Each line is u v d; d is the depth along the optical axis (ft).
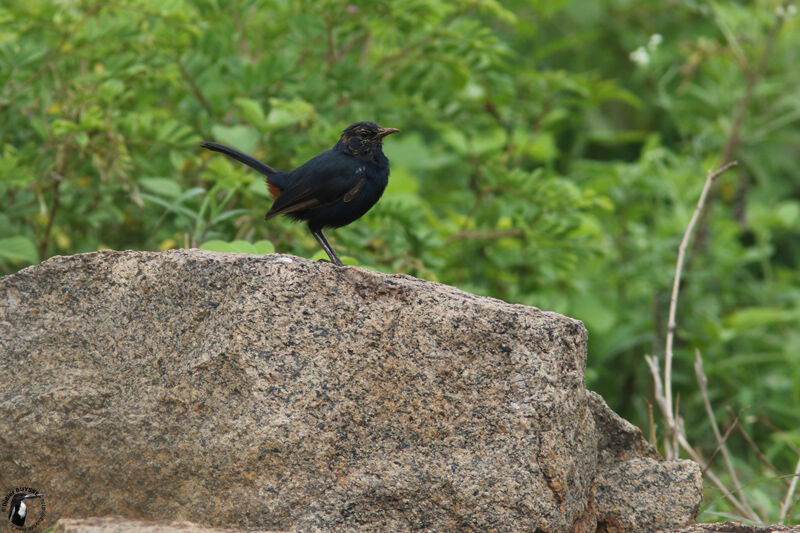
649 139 51.03
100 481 19.77
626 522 22.12
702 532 21.07
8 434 20.03
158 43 35.70
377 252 37.01
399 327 19.75
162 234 36.60
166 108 40.75
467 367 19.67
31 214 34.73
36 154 34.17
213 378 19.26
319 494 18.78
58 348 20.47
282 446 18.80
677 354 43.34
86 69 38.11
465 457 19.25
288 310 19.54
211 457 19.02
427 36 39.88
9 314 20.75
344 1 37.19
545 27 63.00
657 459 23.71
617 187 46.98
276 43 41.68
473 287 37.50
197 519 19.10
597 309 46.42
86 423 19.81
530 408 19.48
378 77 39.42
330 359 19.34
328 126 35.70
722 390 45.14
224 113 37.11
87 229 37.65
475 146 44.37
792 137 56.95
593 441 21.86
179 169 33.60
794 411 42.29
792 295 50.26
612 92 46.78
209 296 19.92
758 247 55.47
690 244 46.14
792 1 49.88
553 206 37.93
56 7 34.86
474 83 44.21
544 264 40.68
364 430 19.21
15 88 34.06
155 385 19.74
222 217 30.94
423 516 19.01
